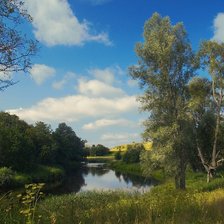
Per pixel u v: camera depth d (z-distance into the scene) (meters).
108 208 10.56
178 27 39.56
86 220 9.09
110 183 63.56
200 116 48.72
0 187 57.22
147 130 39.62
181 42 39.56
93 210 10.52
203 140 49.25
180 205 10.73
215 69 45.22
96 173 92.25
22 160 72.19
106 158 193.75
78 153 159.50
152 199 11.34
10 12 11.83
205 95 46.53
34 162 83.31
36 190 7.39
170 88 39.66
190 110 39.75
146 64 39.88
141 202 10.98
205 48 45.56
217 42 45.03
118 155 160.38
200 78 46.81
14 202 8.00
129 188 19.55
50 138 106.06
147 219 8.88
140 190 17.30
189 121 39.66
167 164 38.53
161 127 38.31
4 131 71.31
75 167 121.00
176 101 39.47
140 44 39.31
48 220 7.96
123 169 107.62
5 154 69.88
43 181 70.19
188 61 39.75
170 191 12.41
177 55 39.41
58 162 120.06
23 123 104.44
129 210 10.07
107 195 20.08
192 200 11.70
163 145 38.91
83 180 72.44
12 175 60.97
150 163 39.50
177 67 39.69
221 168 52.88
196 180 49.28
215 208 10.88
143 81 39.84
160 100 39.28
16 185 59.44
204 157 50.34
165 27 39.44
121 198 14.38
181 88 40.22
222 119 48.59
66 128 156.50
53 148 102.19
